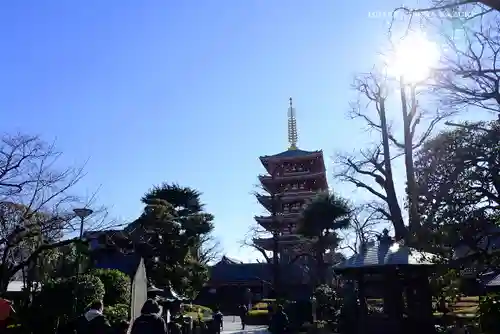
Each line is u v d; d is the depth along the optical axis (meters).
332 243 38.06
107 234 24.72
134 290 13.23
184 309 28.67
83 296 16.48
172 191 41.03
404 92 27.73
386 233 18.25
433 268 15.60
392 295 15.94
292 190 60.72
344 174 34.38
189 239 35.31
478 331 14.19
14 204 19.45
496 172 14.18
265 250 54.66
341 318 19.09
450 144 15.72
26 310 16.61
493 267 15.38
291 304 27.06
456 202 14.62
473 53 14.17
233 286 63.19
